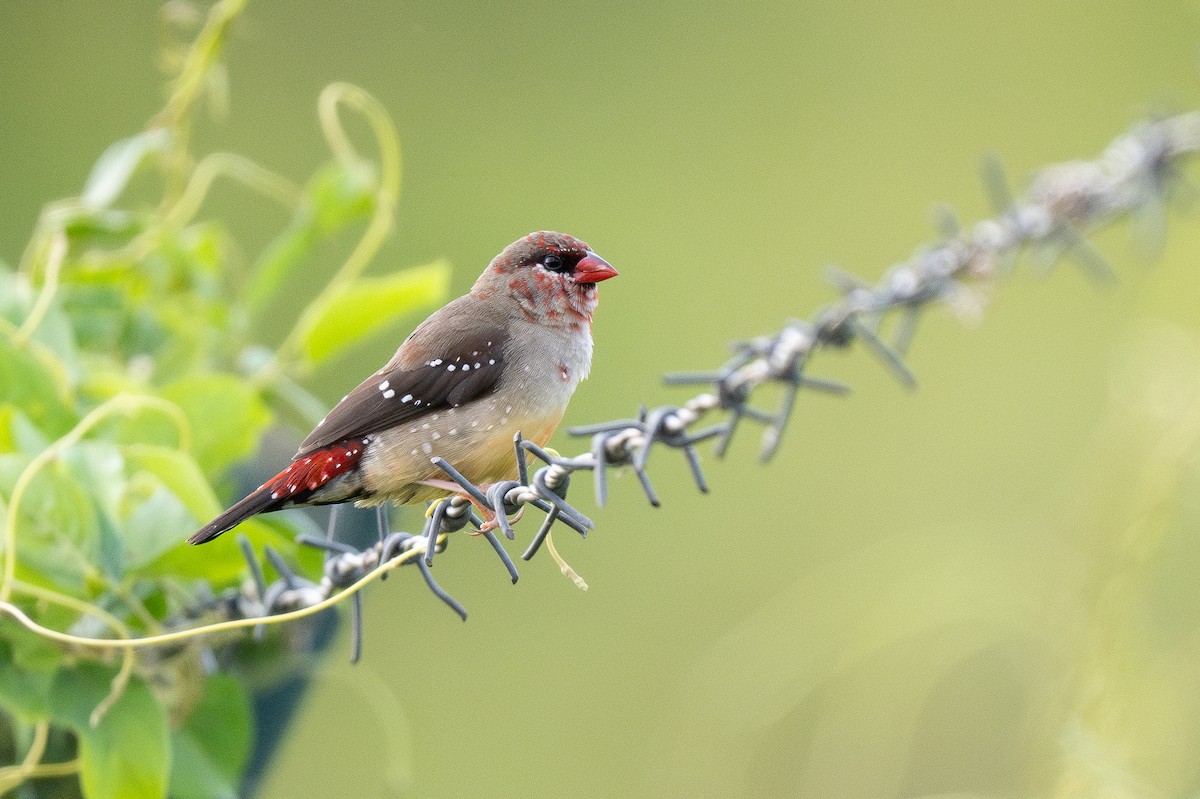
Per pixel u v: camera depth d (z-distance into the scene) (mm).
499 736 10867
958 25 14875
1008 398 12516
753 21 14906
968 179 14312
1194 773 7078
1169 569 7332
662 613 11508
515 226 13727
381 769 10320
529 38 14445
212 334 7383
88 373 6559
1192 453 7301
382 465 6109
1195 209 8172
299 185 13438
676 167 14336
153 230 7180
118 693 5418
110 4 13781
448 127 14039
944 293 7062
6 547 5426
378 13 14000
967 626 8070
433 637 11055
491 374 6340
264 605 5590
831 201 14164
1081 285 12891
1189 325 8234
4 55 13531
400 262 13297
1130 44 14570
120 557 5551
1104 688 7066
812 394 12359
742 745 8141
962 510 12000
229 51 13539
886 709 8070
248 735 5945
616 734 10984
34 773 5738
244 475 7508
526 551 4898
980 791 8742
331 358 7223
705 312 13469
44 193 13289
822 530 11945
